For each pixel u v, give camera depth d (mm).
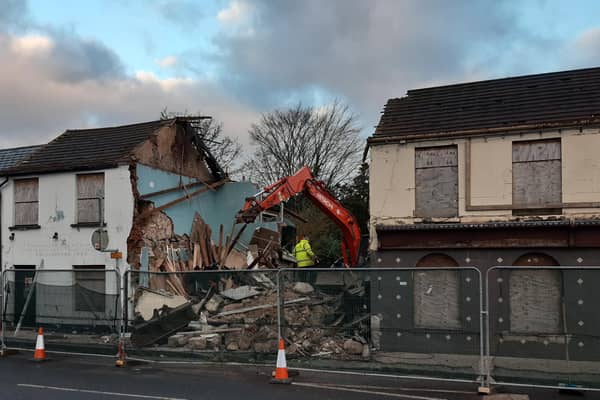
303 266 17203
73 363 11250
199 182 21156
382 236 13547
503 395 8477
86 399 8219
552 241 12250
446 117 14117
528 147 12906
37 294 12516
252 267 20047
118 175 17391
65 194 18000
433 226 12984
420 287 9633
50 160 18750
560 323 8703
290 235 26578
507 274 9039
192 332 11500
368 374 9711
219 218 22281
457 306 9344
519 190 12867
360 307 10102
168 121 19922
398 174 13719
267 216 22516
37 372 10320
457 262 13016
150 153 18562
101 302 11758
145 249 17609
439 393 8625
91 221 17656
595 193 12227
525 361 8789
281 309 10477
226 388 8961
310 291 10641
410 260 13352
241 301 12102
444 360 9266
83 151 18891
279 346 9555
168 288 12219
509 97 14312
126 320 11391
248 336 10898
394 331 9727
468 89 15383
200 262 19688
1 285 12883
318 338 10312
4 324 12750
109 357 11859
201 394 8539
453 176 13398
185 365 10969
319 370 9953
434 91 15758
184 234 19953
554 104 13406
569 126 12438
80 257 17594
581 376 8516
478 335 9133
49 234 18094
